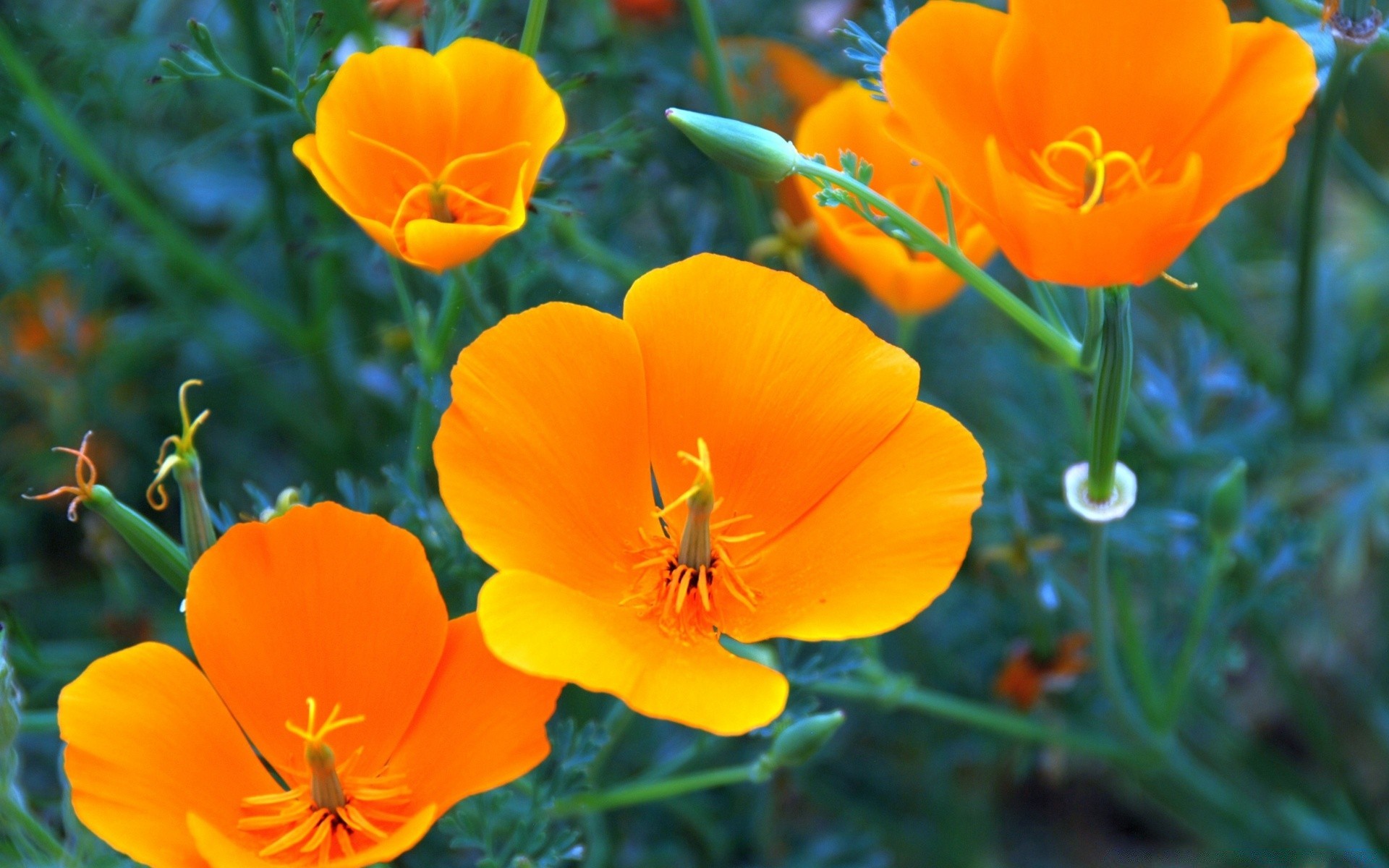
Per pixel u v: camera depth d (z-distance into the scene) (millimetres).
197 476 537
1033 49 525
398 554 522
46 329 687
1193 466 646
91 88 652
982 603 672
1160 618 662
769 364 536
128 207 645
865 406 532
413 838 500
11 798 545
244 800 524
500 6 652
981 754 673
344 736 528
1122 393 537
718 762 663
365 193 551
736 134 532
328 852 522
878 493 529
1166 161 529
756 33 682
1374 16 566
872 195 538
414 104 548
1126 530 624
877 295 607
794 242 624
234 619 523
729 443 539
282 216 656
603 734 567
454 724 524
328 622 525
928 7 526
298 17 628
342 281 684
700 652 525
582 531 533
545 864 556
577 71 661
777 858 674
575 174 604
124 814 511
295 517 521
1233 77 523
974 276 542
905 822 688
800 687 573
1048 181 532
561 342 528
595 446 533
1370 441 687
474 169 553
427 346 583
